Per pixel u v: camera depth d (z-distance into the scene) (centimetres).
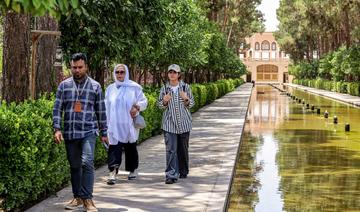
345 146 1708
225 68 5259
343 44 5925
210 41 3412
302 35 7838
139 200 800
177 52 2134
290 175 1219
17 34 938
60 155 842
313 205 929
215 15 4634
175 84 941
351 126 2355
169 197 821
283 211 884
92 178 721
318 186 1093
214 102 3606
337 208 909
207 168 1081
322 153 1556
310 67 8200
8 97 942
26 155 696
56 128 713
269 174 1227
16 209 737
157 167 1092
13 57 941
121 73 944
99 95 728
